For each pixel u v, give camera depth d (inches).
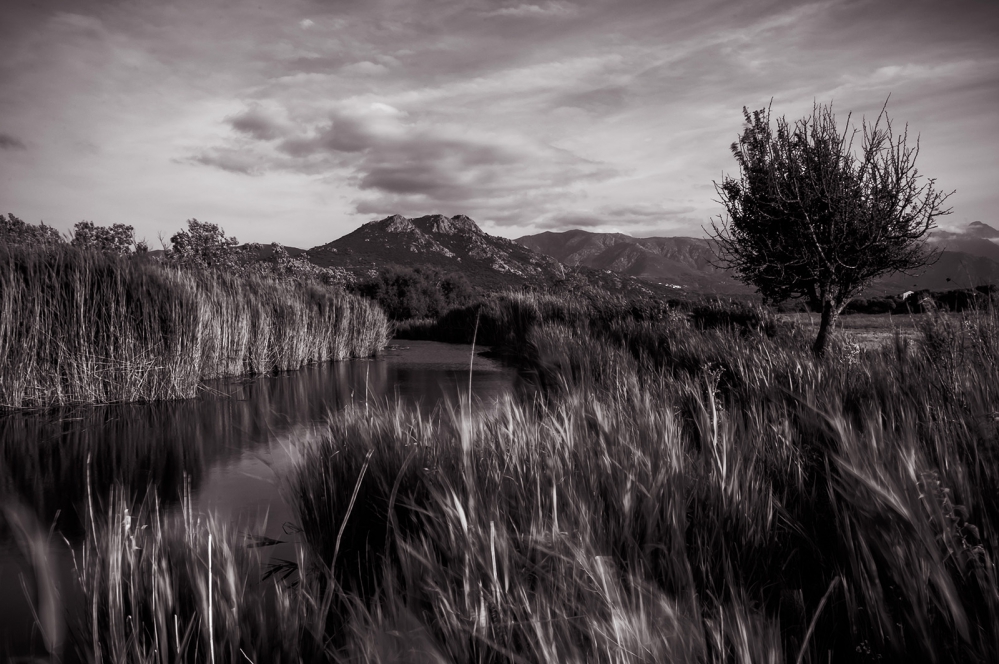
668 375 259.4
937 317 168.1
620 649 58.6
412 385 375.2
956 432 100.0
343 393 345.7
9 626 91.1
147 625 79.4
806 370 191.3
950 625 61.5
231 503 152.2
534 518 88.3
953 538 66.5
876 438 95.5
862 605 74.9
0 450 212.2
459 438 128.5
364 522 121.6
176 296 334.3
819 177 278.7
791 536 98.1
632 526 90.8
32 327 294.2
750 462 115.3
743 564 87.1
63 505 152.2
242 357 440.5
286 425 252.1
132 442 223.6
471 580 74.9
